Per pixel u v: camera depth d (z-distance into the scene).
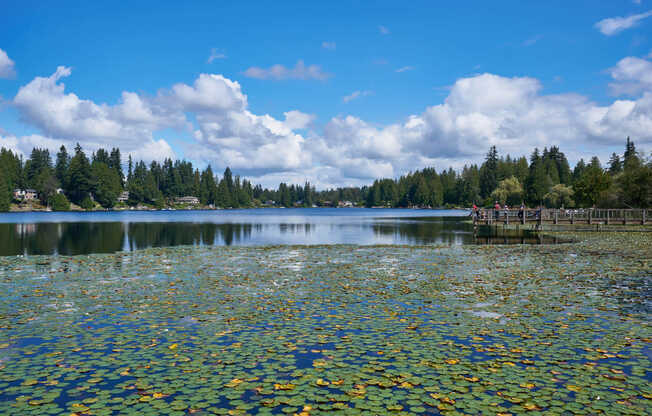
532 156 135.00
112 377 6.77
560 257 22.69
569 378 6.69
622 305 11.50
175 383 6.54
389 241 34.28
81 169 148.50
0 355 7.73
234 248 27.28
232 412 5.61
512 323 9.77
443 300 12.16
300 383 6.53
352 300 12.17
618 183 70.62
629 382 6.54
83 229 48.50
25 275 16.44
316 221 76.88
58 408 5.73
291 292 13.28
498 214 52.00
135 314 10.59
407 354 7.76
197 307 11.32
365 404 5.84
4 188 131.50
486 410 5.67
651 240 33.97
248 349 8.05
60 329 9.30
